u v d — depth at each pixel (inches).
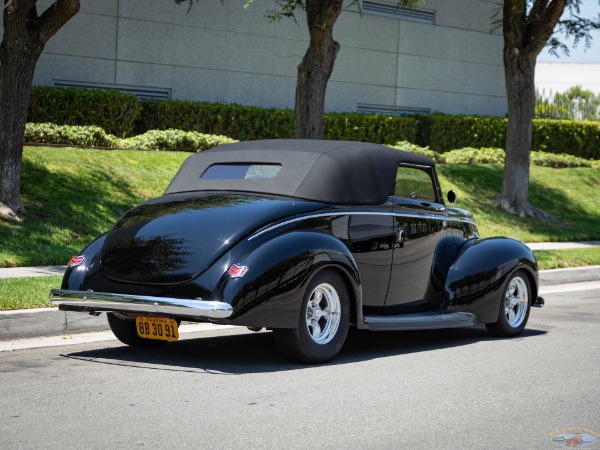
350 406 221.5
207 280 253.0
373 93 1013.8
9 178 508.1
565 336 346.6
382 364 279.7
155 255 262.4
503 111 1135.6
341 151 294.4
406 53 1037.8
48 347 297.3
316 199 281.3
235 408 215.9
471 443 192.4
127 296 259.3
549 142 1089.4
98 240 281.1
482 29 1103.0
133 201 586.9
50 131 653.3
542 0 776.9
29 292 343.9
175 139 725.9
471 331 360.5
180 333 335.0
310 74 566.6
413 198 318.3
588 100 1467.8
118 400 221.3
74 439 185.9
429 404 226.5
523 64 791.1
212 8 876.6
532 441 195.5
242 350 300.0
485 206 790.5
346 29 986.1
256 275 252.5
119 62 823.7
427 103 1063.0
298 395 231.8
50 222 514.9
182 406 216.7
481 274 328.2
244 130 842.2
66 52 792.3
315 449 183.8
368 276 295.0
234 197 279.3
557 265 573.6
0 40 736.3
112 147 691.4
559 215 836.0
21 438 186.1
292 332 264.1
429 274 319.9
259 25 909.2
